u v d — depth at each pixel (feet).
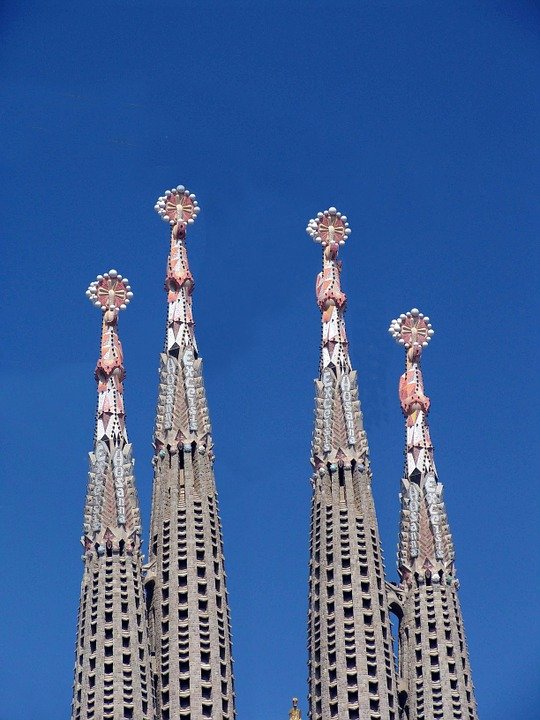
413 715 561.43
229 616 569.23
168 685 553.64
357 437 591.37
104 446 586.04
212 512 579.89
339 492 583.58
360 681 553.23
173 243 618.44
